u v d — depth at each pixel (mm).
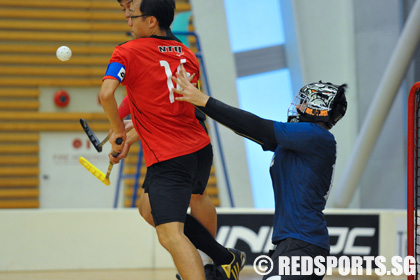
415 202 7293
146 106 6320
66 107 17172
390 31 17516
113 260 12789
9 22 16875
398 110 17219
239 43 18266
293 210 5859
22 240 12633
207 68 17672
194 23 17656
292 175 5926
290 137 5797
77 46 17188
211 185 17594
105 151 17250
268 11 18578
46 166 17031
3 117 16797
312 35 18609
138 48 6234
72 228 12750
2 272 12414
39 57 16984
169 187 6324
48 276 11852
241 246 12664
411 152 7168
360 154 15727
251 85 18312
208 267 7297
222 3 17734
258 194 17891
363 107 18234
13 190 16781
